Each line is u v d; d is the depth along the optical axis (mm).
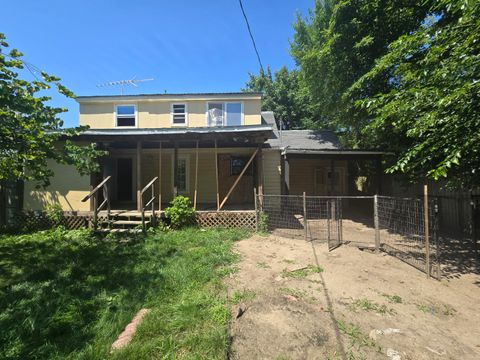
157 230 7953
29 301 3609
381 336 3037
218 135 8594
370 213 13281
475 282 4676
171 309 3404
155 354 2617
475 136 4000
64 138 8594
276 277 4664
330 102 13070
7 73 4336
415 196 10453
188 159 12719
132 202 12320
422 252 6254
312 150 11211
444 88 4320
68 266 5031
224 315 3285
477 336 3123
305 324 3236
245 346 2816
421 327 3270
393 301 3912
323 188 15250
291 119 27562
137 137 8656
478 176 5957
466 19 3824
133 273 4637
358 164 15484
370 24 9641
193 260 5355
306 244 6930
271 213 11508
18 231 8391
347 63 10773
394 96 5758
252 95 12594
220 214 8656
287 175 11555
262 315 3420
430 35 4949
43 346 2676
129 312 3338
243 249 6324
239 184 12945
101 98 12727
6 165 4859
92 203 8953
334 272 4957
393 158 11289
